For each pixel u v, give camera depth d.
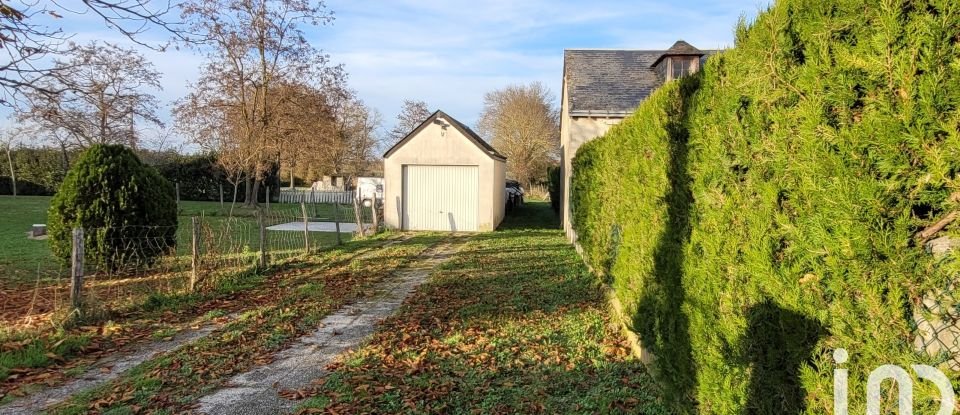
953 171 1.41
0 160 31.50
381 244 13.21
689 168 3.01
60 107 7.42
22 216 18.56
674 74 14.48
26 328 5.07
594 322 5.62
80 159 8.37
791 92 1.97
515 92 43.28
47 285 7.74
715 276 2.54
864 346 1.63
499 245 12.91
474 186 17.06
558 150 42.88
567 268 9.05
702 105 2.83
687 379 2.99
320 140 23.88
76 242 5.62
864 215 1.58
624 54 16.83
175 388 4.00
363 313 6.34
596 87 14.96
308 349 4.97
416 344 5.04
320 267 9.59
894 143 1.51
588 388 3.90
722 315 2.49
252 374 4.31
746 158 2.29
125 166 8.42
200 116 21.59
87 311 5.69
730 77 2.47
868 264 1.59
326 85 23.00
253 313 6.21
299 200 32.56
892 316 1.54
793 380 1.97
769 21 2.09
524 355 4.64
